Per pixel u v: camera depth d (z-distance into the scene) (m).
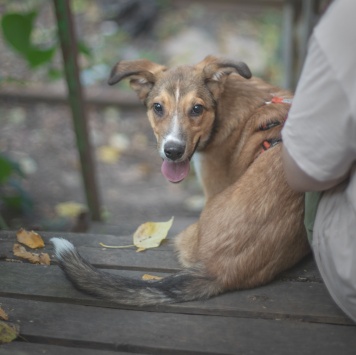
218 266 3.47
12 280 3.60
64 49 6.31
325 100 2.54
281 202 3.52
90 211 7.21
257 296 3.43
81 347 3.11
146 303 3.35
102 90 10.94
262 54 12.62
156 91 4.46
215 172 4.68
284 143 2.81
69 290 3.49
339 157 2.62
